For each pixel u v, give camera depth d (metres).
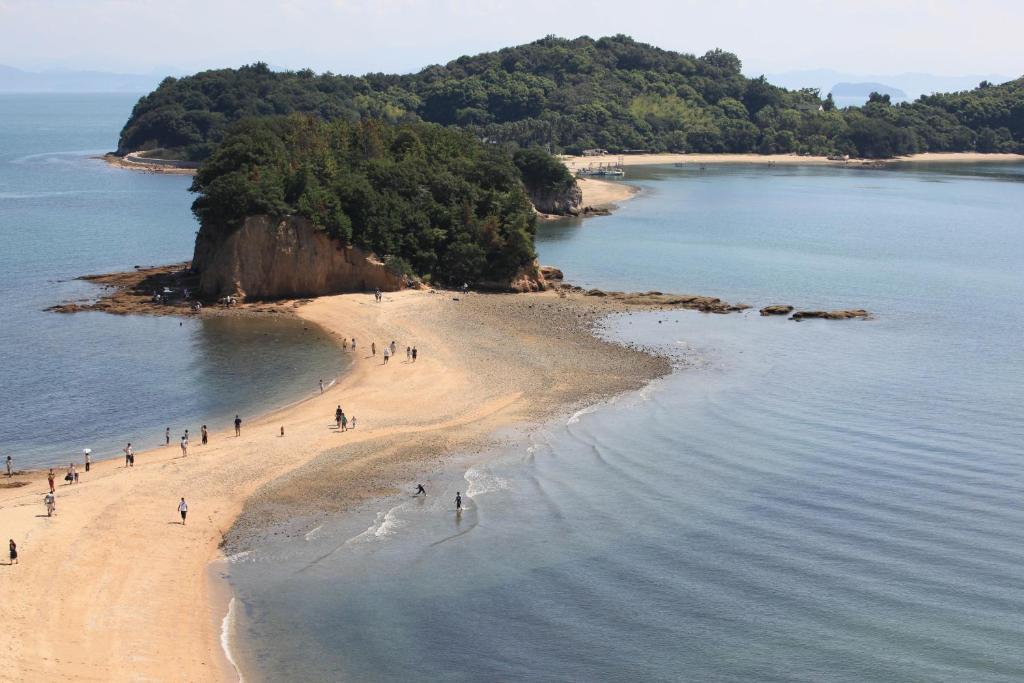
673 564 60.44
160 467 75.00
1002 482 71.62
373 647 52.00
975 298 141.50
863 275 159.25
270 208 132.50
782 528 64.88
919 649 50.59
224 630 53.38
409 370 102.12
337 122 179.50
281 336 116.00
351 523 66.69
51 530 62.59
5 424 86.12
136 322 122.44
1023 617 53.12
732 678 48.75
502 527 66.06
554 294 140.88
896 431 83.38
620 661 50.44
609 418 87.94
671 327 121.88
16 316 124.50
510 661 50.69
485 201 151.50
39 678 46.81
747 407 90.62
